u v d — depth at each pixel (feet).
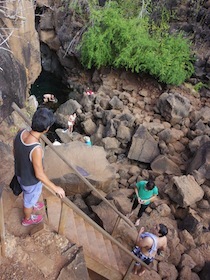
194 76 44.96
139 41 41.16
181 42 43.24
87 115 40.06
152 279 19.77
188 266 21.54
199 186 27.22
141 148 33.83
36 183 12.66
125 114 37.06
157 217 25.26
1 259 13.23
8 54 22.25
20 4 23.21
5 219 14.88
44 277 13.12
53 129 40.32
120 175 31.86
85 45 42.75
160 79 42.34
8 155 19.16
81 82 48.29
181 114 37.70
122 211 24.57
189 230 25.11
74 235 15.87
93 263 16.24
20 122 23.18
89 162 27.17
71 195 25.58
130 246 21.79
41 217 15.03
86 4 44.65
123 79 45.37
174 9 47.52
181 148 35.04
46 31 49.06
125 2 45.09
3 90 21.22
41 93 48.19
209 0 45.96
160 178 30.83
